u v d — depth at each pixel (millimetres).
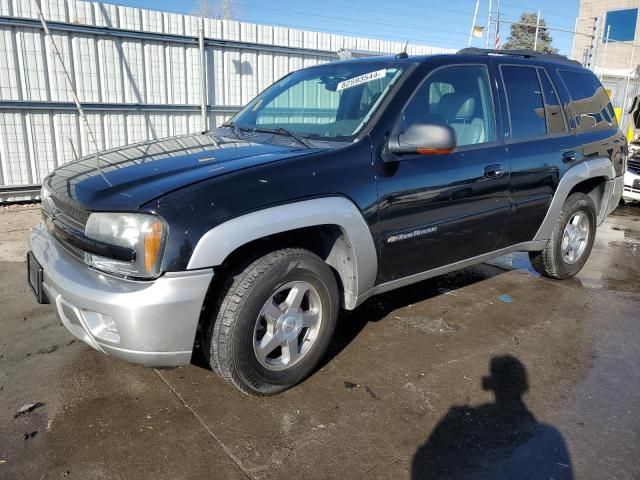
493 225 3740
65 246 2717
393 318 3916
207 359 2703
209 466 2322
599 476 2322
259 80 9969
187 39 8891
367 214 2922
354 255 2920
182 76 9031
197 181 2467
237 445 2463
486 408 2811
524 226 4055
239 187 2492
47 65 7668
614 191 4949
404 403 2832
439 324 3830
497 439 2559
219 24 9188
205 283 2373
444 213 3342
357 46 11195
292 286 2750
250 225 2457
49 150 7941
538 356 3395
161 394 2854
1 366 3086
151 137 8906
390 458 2408
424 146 2928
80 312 2434
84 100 8109
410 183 3105
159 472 2279
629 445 2535
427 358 3324
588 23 26078
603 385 3068
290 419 2668
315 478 2273
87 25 7844
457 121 3506
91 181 2654
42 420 2594
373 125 3049
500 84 3830
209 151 2986
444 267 3580
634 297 4496
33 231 3145
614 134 4910
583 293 4559
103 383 2936
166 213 2314
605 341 3635
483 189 3547
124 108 8461
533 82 4141
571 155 4266
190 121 9305
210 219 2377
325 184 2754
